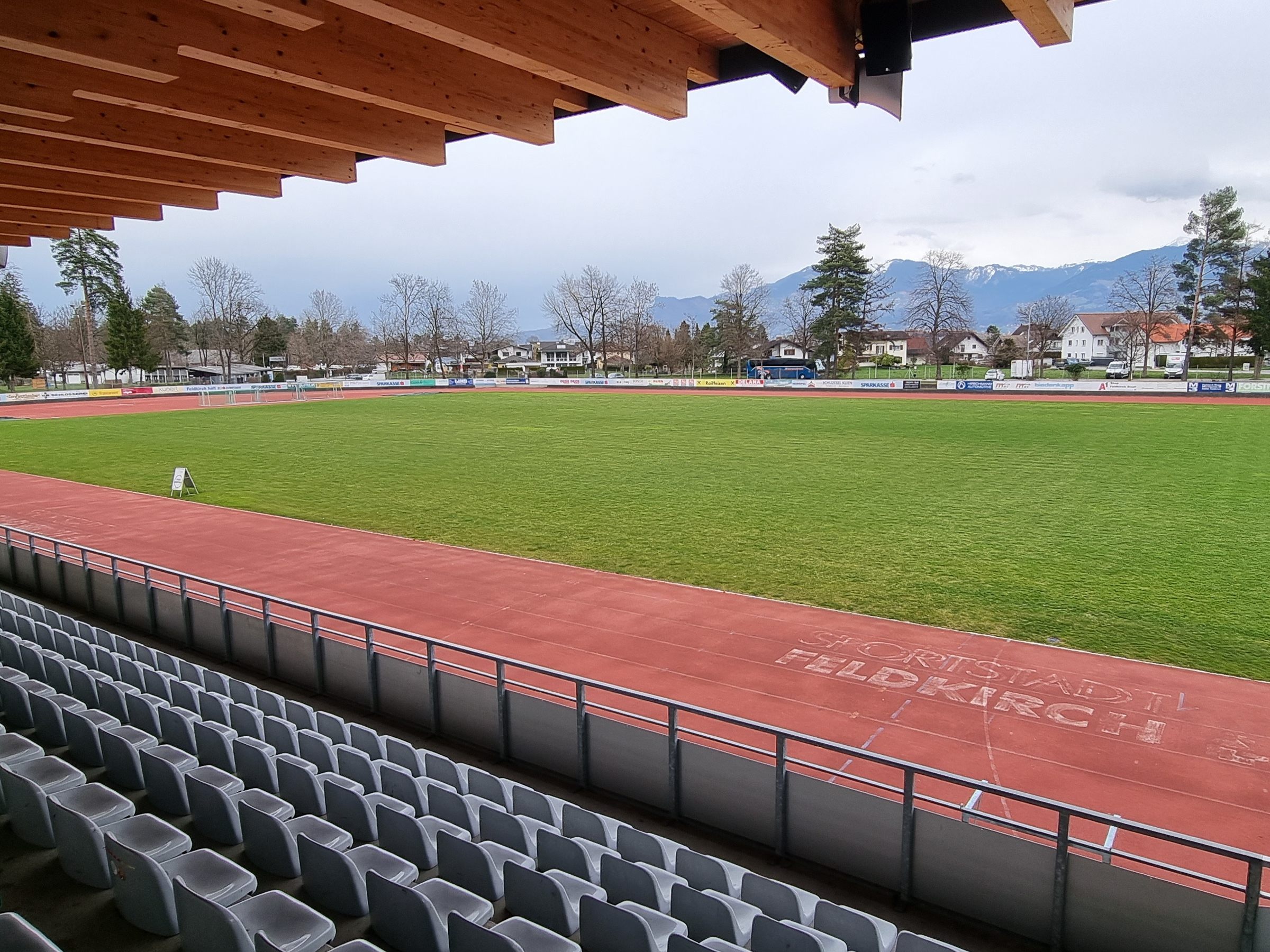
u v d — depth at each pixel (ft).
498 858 17.66
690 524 64.54
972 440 110.11
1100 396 182.09
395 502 75.10
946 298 275.80
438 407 186.91
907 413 150.71
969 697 33.19
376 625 29.89
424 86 20.13
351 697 31.60
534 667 25.05
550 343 481.87
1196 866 22.59
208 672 30.42
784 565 52.39
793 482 81.56
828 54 18.01
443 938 14.46
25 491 82.69
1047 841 23.36
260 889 17.22
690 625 41.81
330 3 15.01
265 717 24.76
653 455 101.45
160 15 16.10
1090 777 27.09
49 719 24.85
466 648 26.99
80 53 15.30
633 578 50.03
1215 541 56.49
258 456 105.91
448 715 28.30
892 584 48.19
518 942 14.02
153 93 19.38
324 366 373.61
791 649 38.42
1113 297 265.75
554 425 140.36
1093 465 87.71
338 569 53.16
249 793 19.62
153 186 29.35
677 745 22.53
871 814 19.47
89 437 129.80
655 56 20.01
